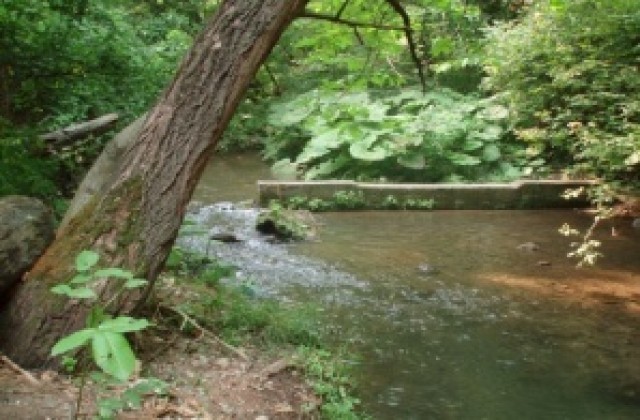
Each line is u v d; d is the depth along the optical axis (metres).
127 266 3.83
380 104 12.43
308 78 15.12
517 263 7.64
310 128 12.49
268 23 3.99
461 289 6.78
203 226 8.77
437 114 11.87
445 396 4.62
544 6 11.30
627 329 5.88
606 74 10.16
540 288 6.86
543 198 10.25
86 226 3.90
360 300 6.41
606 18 10.36
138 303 3.88
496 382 4.87
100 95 7.88
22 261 3.81
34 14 6.57
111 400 3.10
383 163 11.66
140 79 8.20
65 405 3.35
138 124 4.34
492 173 11.45
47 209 4.02
